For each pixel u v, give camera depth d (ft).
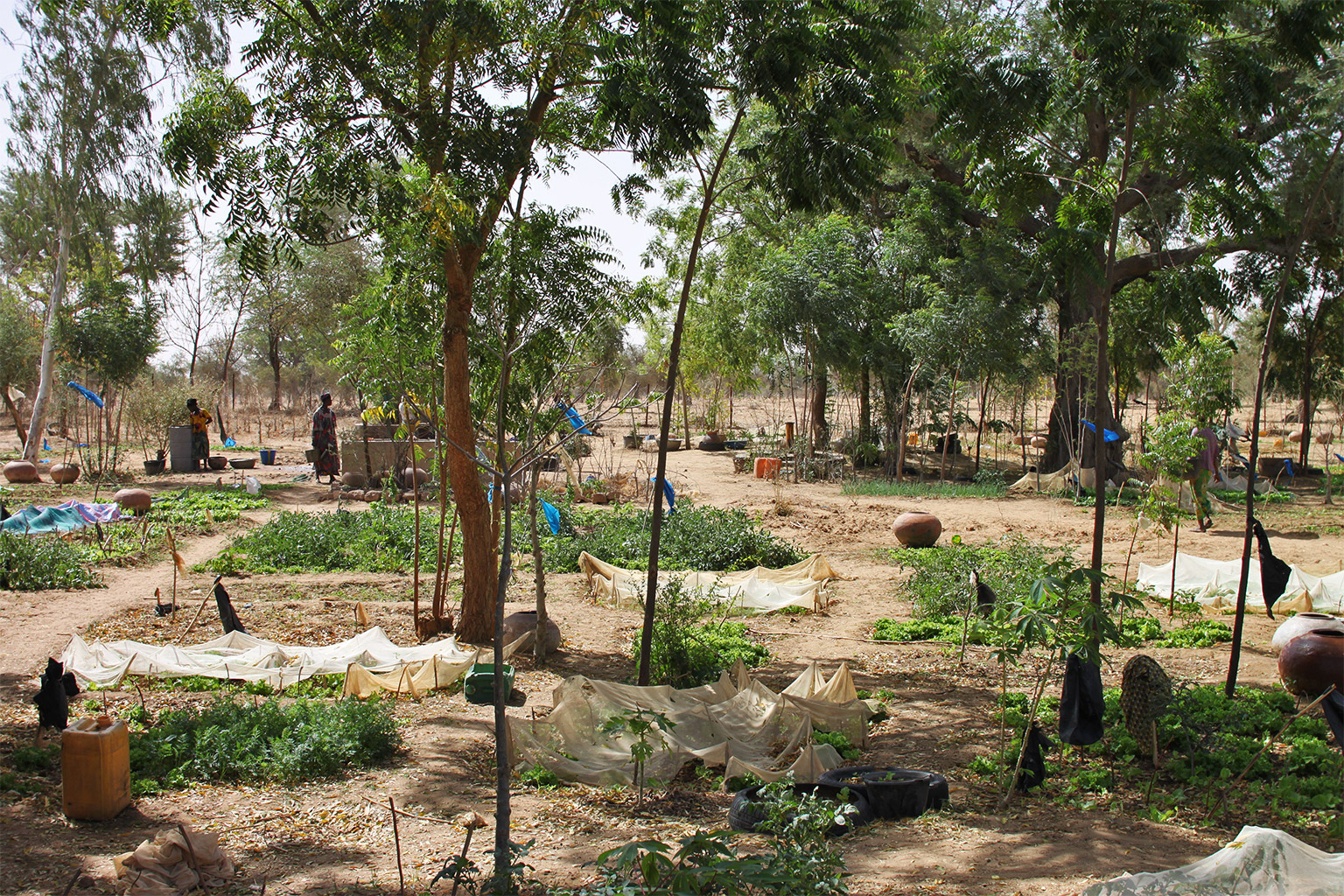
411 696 33.06
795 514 75.36
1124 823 21.70
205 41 79.71
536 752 25.45
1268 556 35.78
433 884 17.15
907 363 102.22
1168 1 25.91
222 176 32.63
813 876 14.75
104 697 31.76
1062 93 28.73
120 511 69.15
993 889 17.81
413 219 33.37
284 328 191.72
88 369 98.84
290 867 19.44
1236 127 30.66
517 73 33.76
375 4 31.96
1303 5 27.30
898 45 30.76
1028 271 88.12
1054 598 22.79
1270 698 30.45
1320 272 43.60
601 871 15.47
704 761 25.82
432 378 39.17
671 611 36.65
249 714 27.45
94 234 95.66
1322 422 150.10
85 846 20.26
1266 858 15.88
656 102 29.25
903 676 35.76
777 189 32.91
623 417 193.47
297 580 53.21
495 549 40.37
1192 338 43.34
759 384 124.77
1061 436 98.12
